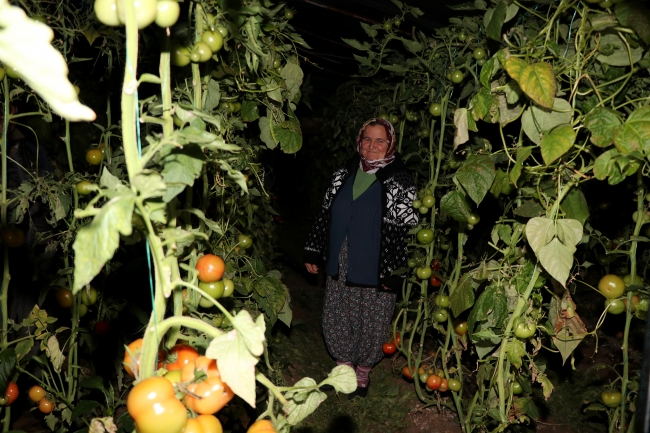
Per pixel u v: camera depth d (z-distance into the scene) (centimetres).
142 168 96
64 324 317
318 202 721
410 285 379
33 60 58
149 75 100
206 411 104
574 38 204
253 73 224
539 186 218
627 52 194
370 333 363
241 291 246
